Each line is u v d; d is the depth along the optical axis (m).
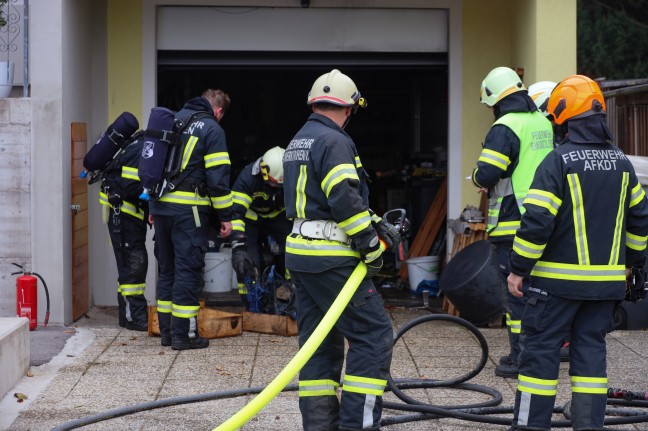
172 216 7.69
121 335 8.39
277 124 15.02
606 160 5.14
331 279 5.06
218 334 8.23
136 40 10.02
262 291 8.79
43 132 8.58
